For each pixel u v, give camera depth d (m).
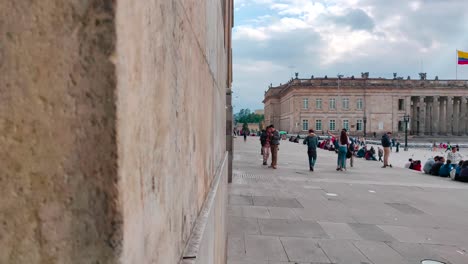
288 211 7.07
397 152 40.12
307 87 83.62
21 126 0.47
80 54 0.45
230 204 7.64
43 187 0.47
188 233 1.02
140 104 0.53
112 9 0.45
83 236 0.46
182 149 0.90
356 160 23.66
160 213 0.65
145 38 0.55
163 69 0.67
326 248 4.93
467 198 9.11
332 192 9.54
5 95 0.47
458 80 83.31
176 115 0.81
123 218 0.46
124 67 0.47
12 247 0.47
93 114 0.45
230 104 10.91
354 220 6.53
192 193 1.12
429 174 14.95
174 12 0.78
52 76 0.46
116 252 0.45
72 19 0.45
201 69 1.38
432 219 6.77
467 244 5.25
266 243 5.07
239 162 17.59
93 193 0.46
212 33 1.98
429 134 88.69
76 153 0.46
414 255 4.75
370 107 82.25
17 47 0.47
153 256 0.60
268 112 114.81
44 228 0.47
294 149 31.66
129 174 0.48
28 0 0.47
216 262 1.95
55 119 0.46
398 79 85.06
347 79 84.56
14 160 0.47
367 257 4.64
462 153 42.69
